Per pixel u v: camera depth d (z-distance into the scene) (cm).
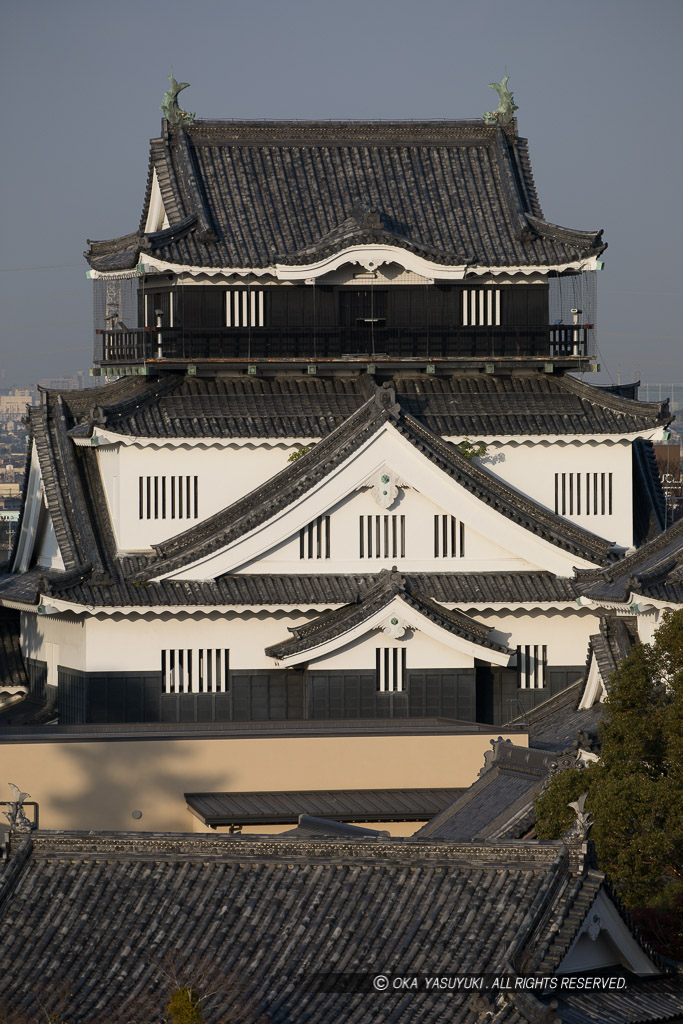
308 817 17625
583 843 12644
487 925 12462
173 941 12962
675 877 14312
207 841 13625
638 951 12650
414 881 12975
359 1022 11994
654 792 14050
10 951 13100
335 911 12900
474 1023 11800
